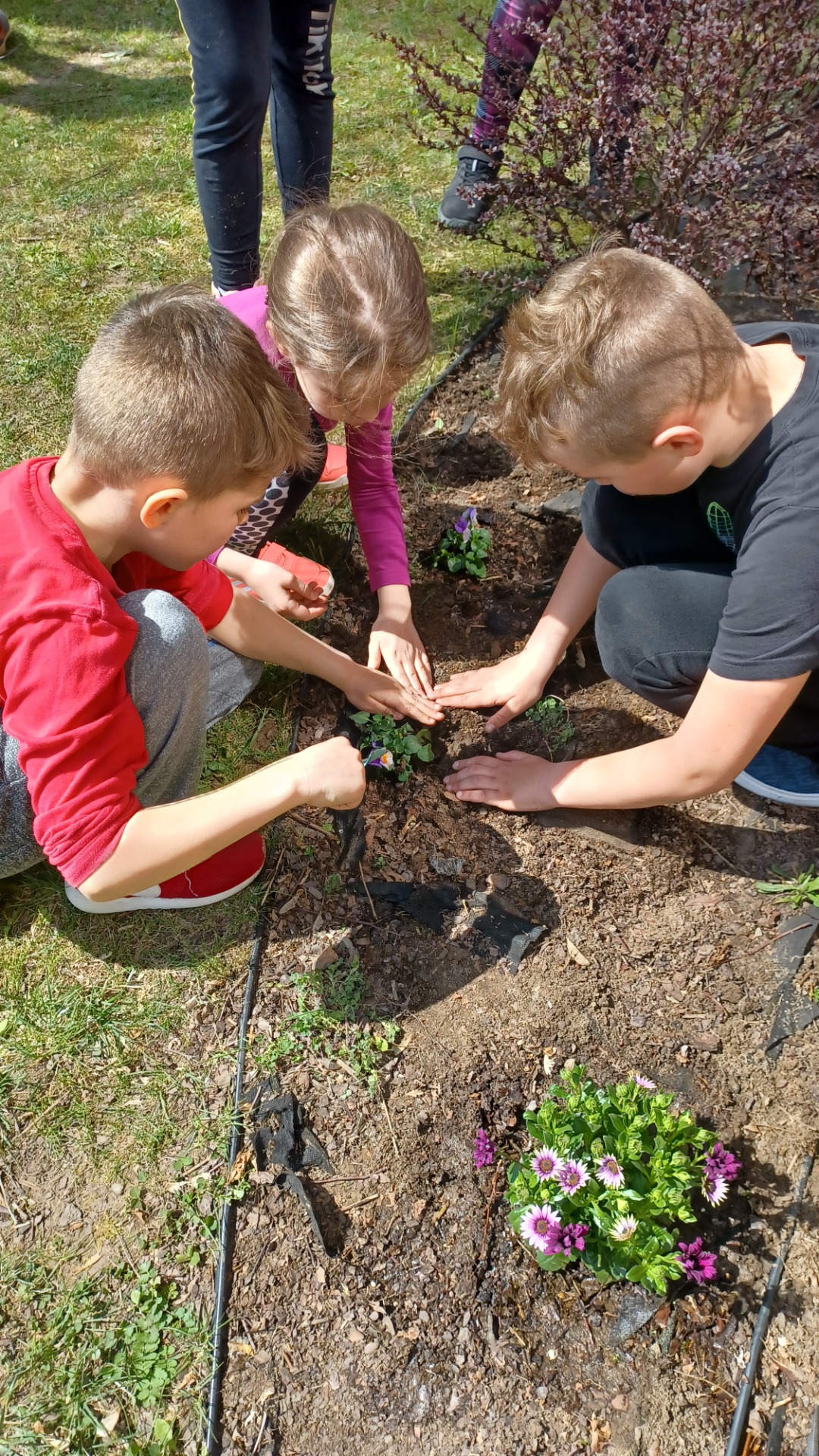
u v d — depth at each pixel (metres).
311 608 2.55
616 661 2.31
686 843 2.33
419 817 2.35
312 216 2.07
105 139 4.71
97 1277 1.67
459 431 3.31
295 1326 1.65
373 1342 1.64
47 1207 1.75
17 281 3.79
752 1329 1.68
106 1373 1.58
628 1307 1.69
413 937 2.14
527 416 1.86
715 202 3.08
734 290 3.76
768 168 3.07
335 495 3.11
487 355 3.57
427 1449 1.55
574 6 3.12
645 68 3.00
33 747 1.58
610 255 1.86
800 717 2.26
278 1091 1.90
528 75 3.32
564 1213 1.69
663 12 2.93
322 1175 1.82
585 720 2.57
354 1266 1.72
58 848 1.62
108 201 4.27
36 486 1.71
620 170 3.19
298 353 1.99
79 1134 1.83
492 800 2.33
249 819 1.72
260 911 2.14
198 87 2.76
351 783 1.77
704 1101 1.92
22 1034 1.95
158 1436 1.52
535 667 2.49
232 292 3.20
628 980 2.10
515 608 2.83
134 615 1.81
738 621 1.80
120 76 5.28
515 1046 1.99
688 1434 1.57
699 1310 1.69
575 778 2.21
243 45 2.64
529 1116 1.77
